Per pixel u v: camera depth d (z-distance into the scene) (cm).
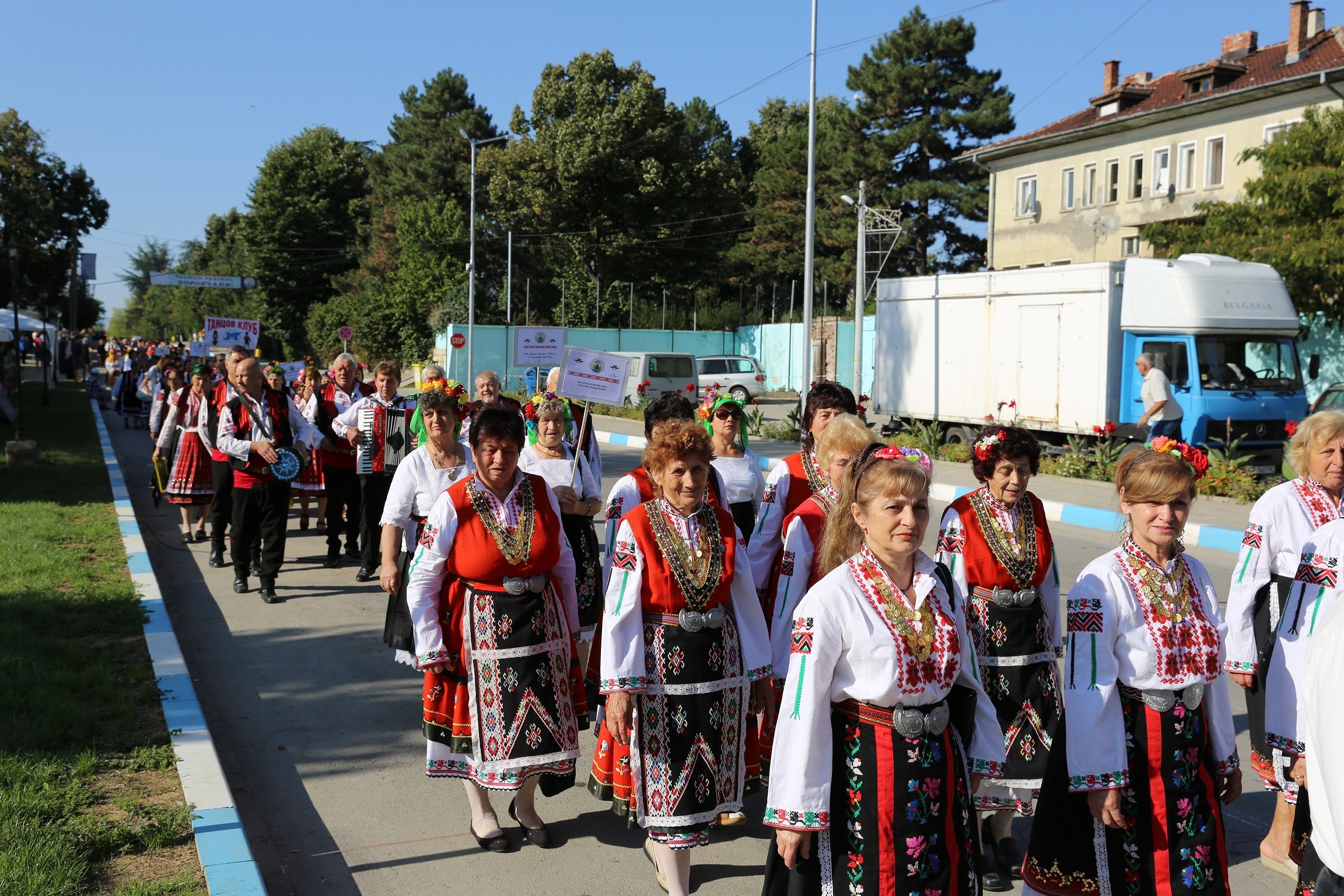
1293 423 1540
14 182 4412
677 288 5309
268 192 6856
